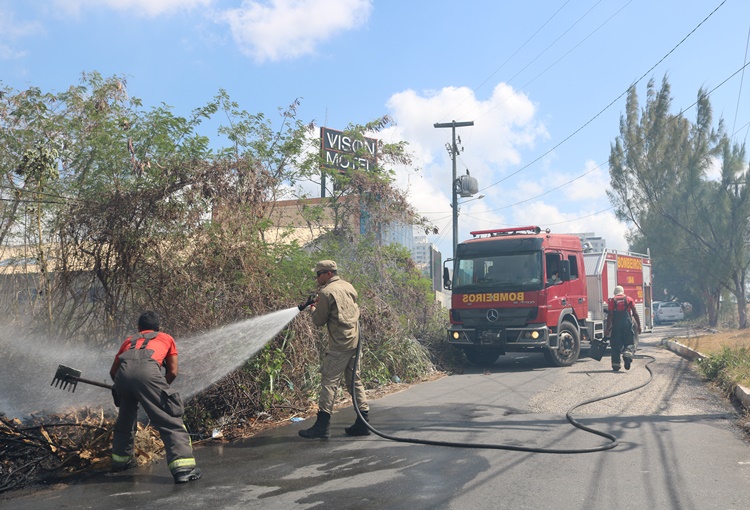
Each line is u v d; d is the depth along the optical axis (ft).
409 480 16.58
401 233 51.72
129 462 18.24
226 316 24.57
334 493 15.58
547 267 43.45
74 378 17.81
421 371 39.29
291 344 27.04
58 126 29.86
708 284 90.02
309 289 29.63
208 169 26.37
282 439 22.03
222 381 23.66
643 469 17.15
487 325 43.68
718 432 21.68
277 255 30.55
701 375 36.55
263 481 16.81
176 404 17.48
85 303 24.61
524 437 21.43
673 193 80.07
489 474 16.98
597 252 51.93
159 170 27.14
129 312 24.29
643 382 34.06
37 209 27.27
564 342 44.09
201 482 16.92
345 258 42.52
